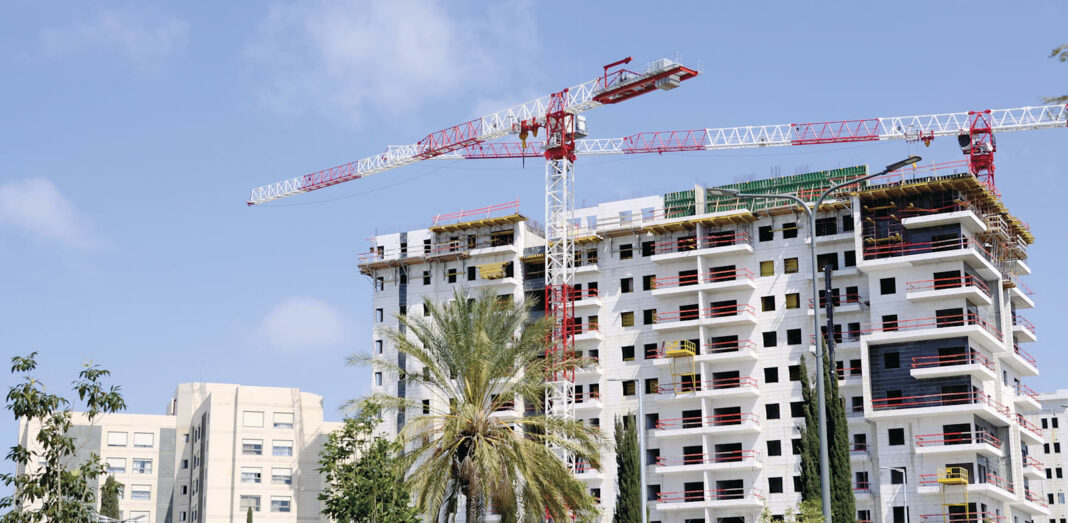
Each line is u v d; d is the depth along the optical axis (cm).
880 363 11931
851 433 11894
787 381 12394
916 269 12025
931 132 15712
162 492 17500
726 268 13050
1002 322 12312
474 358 7331
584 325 13450
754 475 12281
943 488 11275
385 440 7500
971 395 11469
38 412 4375
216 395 16000
